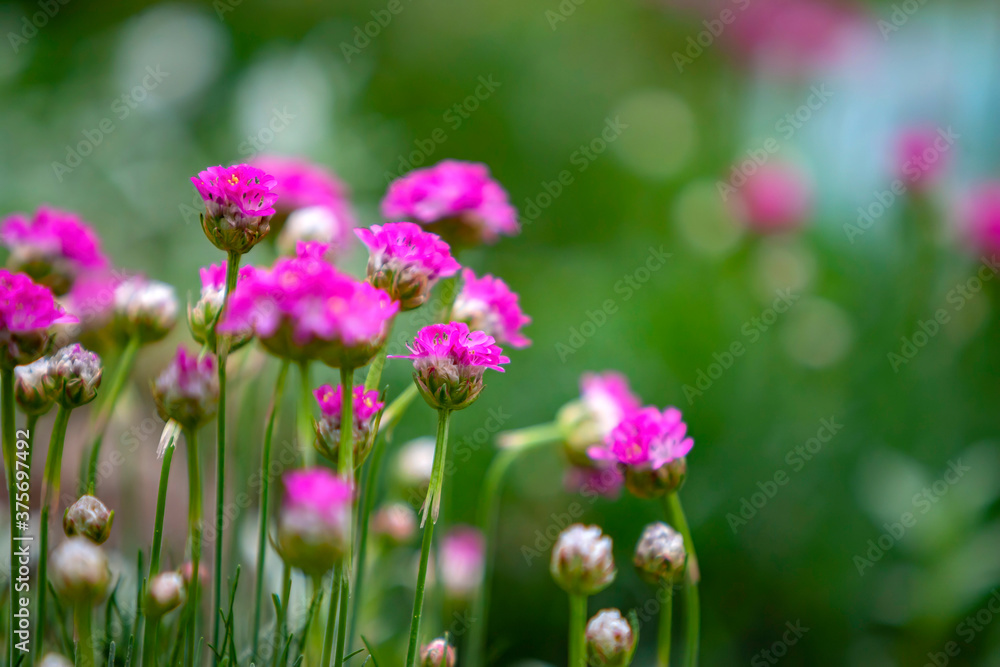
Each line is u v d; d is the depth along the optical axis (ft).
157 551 1.89
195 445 1.89
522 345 2.00
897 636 2.99
